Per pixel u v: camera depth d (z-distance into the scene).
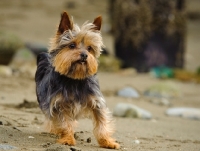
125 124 12.14
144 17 23.27
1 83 16.72
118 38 23.50
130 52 23.41
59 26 9.19
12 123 10.33
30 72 19.16
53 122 9.13
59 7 43.16
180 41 23.86
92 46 9.19
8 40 20.66
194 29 37.50
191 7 43.19
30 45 22.67
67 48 9.02
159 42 23.52
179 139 10.84
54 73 9.12
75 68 8.88
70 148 8.22
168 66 23.72
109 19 34.25
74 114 9.12
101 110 9.20
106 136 9.07
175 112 14.56
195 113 14.40
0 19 36.12
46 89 9.28
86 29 9.20
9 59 20.72
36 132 9.80
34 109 12.50
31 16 38.47
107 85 18.92
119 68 22.73
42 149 8.18
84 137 9.96
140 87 19.16
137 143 9.91
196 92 19.06
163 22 23.45
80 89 9.07
